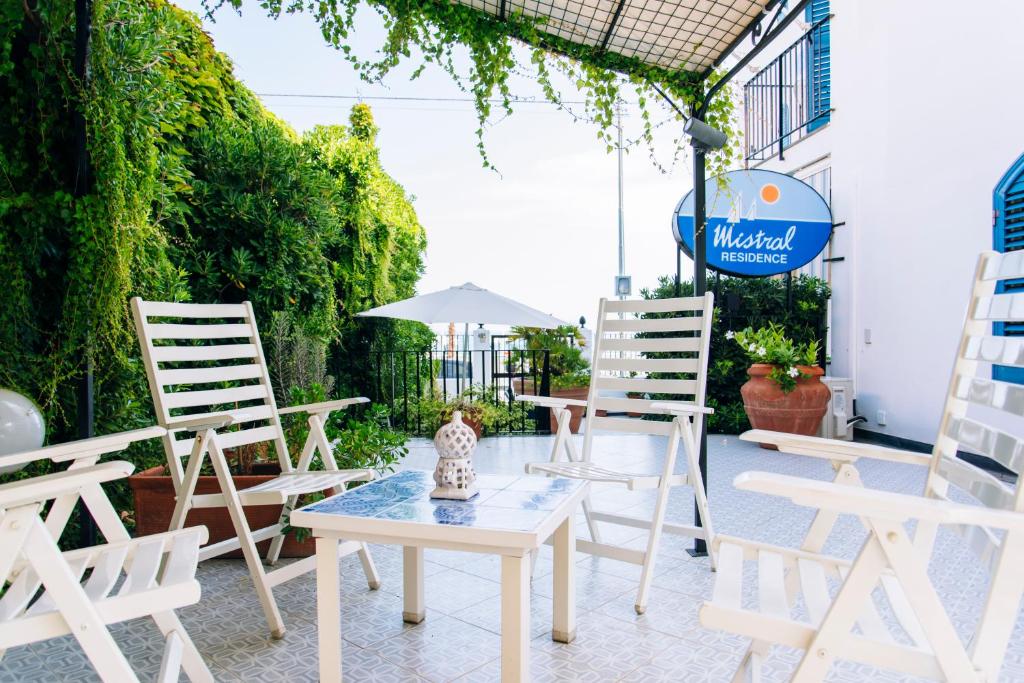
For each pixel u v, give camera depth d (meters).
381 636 2.18
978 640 1.13
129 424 3.20
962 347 1.58
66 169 2.77
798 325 6.57
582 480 2.21
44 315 2.78
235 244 4.36
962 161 4.86
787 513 3.60
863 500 1.06
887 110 5.71
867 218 6.03
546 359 6.79
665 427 2.81
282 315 4.48
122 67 2.87
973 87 4.74
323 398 3.46
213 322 4.02
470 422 6.20
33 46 2.54
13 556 1.21
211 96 4.43
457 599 2.50
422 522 1.66
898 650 1.16
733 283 6.78
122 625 2.26
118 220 2.70
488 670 1.95
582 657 2.02
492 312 5.46
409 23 2.91
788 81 7.66
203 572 2.78
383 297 6.79
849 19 6.26
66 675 1.93
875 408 5.91
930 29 5.16
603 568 2.82
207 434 2.21
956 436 1.52
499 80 3.11
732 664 1.97
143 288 3.25
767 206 5.88
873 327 5.95
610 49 3.33
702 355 2.80
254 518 2.92
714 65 3.38
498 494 2.00
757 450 5.61
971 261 4.80
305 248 4.76
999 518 1.04
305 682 1.88
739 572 1.48
